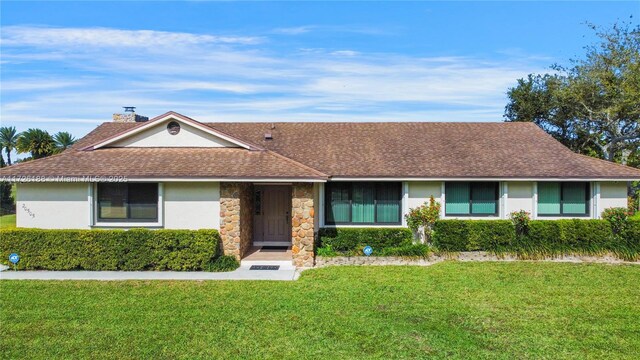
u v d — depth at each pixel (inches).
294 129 854.5
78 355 303.3
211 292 456.8
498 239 628.4
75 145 765.3
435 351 311.4
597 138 1149.7
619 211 645.9
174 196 593.9
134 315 383.2
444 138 788.6
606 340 331.0
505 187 669.3
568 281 499.5
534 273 536.4
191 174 565.0
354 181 665.6
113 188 597.3
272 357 301.0
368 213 677.3
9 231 557.0
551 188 685.3
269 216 725.3
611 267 568.4
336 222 676.7
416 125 861.2
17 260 553.6
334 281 503.2
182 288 472.4
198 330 348.2
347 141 780.0
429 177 642.2
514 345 321.7
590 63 1099.3
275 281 504.1
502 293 452.4
